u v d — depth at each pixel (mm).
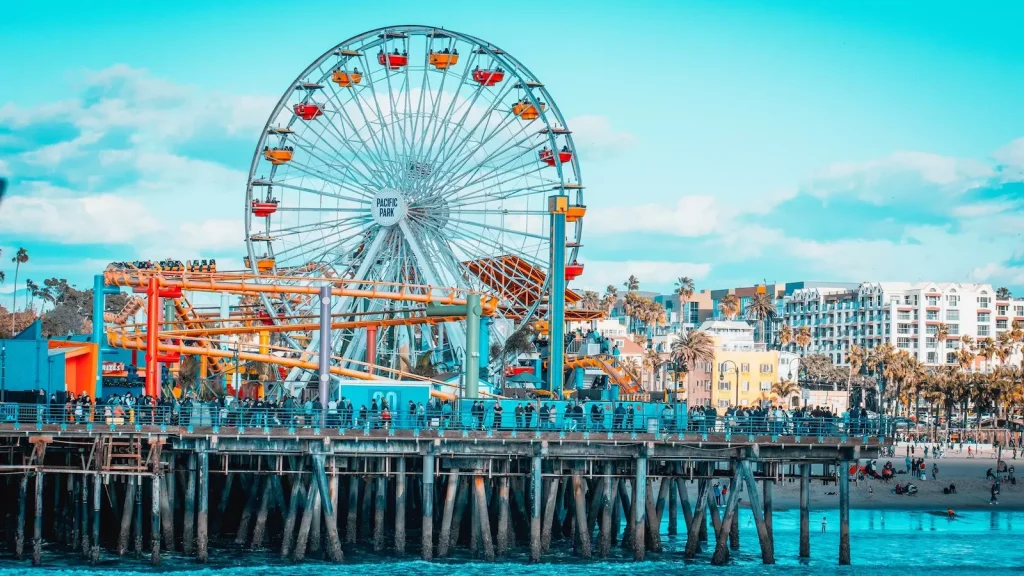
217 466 78750
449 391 105188
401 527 74938
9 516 81438
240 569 71438
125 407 72000
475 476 75250
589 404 79812
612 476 76562
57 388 85312
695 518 79625
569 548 82000
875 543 97438
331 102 124625
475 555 76812
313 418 73125
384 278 124000
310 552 75562
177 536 79625
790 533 100250
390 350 130875
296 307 121625
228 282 99062
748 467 76125
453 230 123500
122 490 80562
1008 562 90500
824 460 77812
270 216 124625
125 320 123500
